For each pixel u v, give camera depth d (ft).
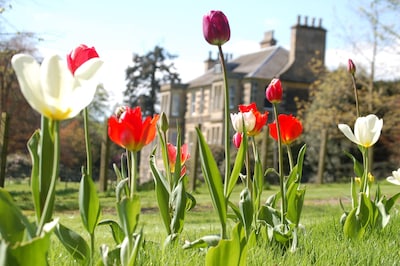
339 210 26.61
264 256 9.66
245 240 6.95
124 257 6.13
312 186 61.00
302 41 141.38
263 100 142.10
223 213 7.53
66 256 9.09
